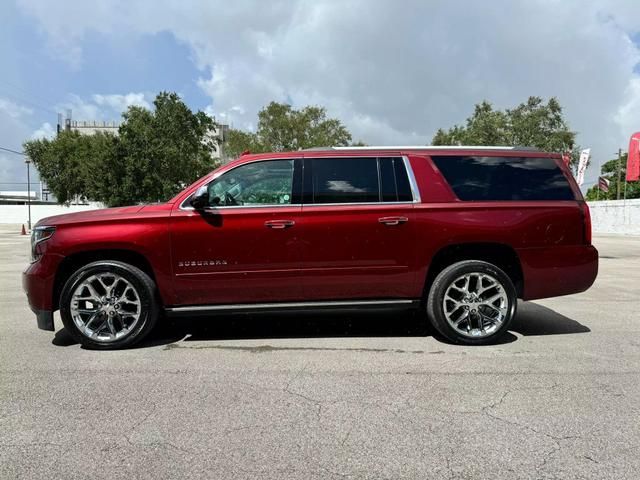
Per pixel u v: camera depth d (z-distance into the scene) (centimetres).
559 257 532
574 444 313
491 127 3441
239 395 392
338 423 343
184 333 581
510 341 545
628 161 2619
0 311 724
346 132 5566
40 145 5756
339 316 664
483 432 329
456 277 520
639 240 2495
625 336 567
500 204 527
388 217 516
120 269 505
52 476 280
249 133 5553
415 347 521
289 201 519
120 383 418
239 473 282
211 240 508
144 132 3934
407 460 295
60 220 515
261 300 520
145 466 290
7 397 389
